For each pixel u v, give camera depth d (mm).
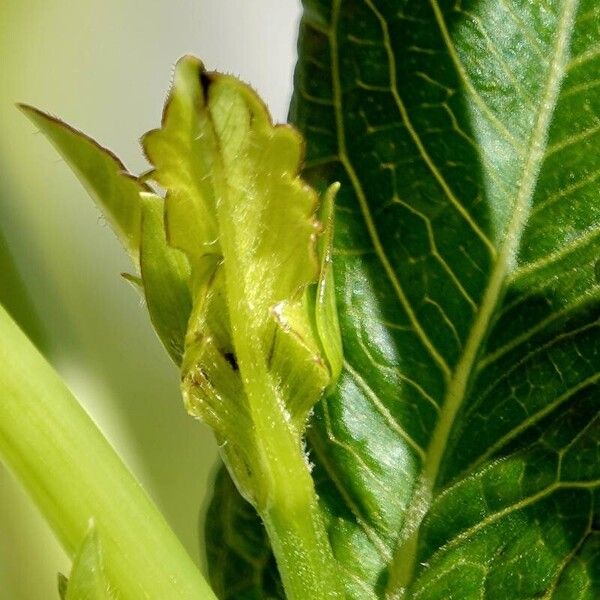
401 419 187
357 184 187
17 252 261
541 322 185
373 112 187
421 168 187
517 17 185
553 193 185
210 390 151
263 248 148
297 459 153
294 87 188
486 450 185
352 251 188
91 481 153
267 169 145
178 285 152
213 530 190
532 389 185
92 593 145
